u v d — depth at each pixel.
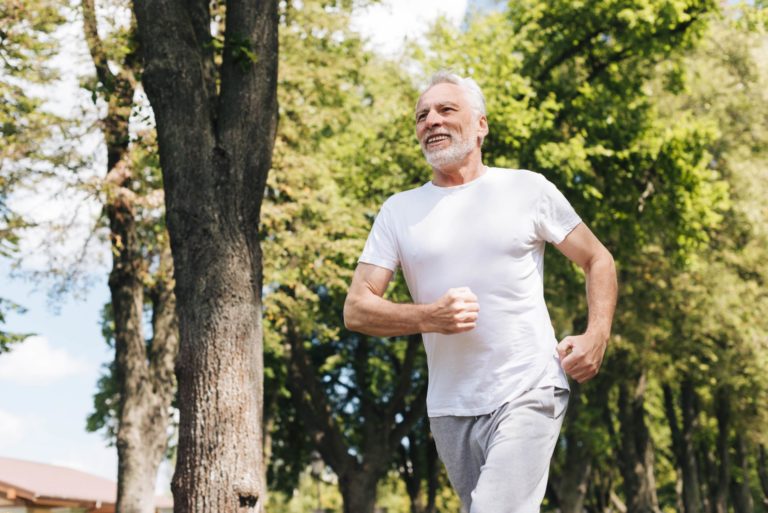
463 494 3.01
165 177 6.97
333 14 15.79
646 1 18.50
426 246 3.02
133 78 12.75
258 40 7.21
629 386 26.69
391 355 27.27
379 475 21.64
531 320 2.96
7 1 12.39
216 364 6.58
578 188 18.86
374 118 20.22
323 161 17.42
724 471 28.02
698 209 19.62
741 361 23.64
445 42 19.06
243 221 6.91
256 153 7.05
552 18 19.81
